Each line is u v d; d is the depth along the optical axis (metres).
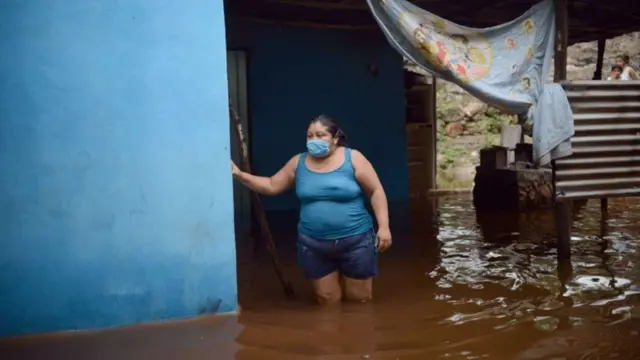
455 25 5.57
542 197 9.68
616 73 10.23
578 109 5.88
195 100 4.07
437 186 13.45
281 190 4.72
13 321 3.79
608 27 9.40
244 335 3.84
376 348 3.60
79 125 3.85
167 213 4.04
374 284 5.21
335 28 10.02
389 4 5.34
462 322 4.09
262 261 6.25
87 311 3.92
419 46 5.44
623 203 10.06
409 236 7.51
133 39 3.93
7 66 3.71
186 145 4.06
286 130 9.88
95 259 3.91
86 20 3.84
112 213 3.93
